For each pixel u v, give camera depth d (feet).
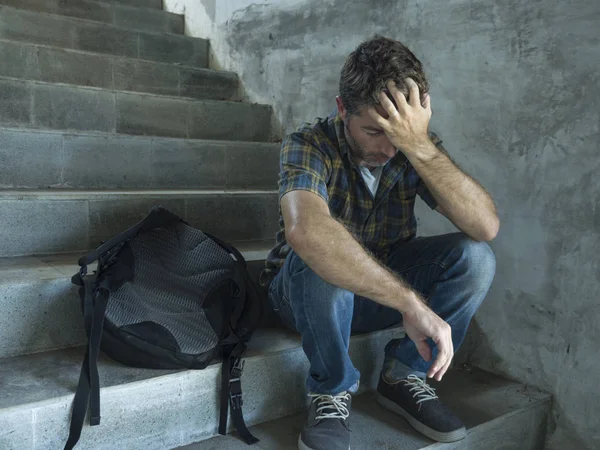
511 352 5.41
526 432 4.94
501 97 5.19
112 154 6.73
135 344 3.90
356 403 4.86
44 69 8.00
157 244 4.58
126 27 10.59
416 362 4.44
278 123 8.54
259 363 4.36
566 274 4.87
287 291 4.14
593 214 4.62
